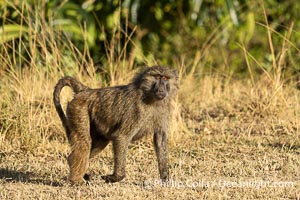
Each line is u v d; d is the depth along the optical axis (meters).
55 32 38.03
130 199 19.73
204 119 31.08
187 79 34.78
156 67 21.77
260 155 25.59
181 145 27.16
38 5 37.22
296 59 39.28
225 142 27.50
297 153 25.86
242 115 30.89
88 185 21.50
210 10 45.03
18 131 27.42
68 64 33.97
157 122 21.95
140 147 26.64
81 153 21.69
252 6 43.53
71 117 21.86
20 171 23.94
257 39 43.50
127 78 32.31
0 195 20.23
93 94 22.12
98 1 42.97
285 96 32.28
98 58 41.38
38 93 30.41
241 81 37.97
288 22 43.38
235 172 23.50
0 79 30.89
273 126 28.98
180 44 45.00
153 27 45.12
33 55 31.56
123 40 42.88
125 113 21.59
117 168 21.48
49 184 22.11
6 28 36.22
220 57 42.97
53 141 27.50
